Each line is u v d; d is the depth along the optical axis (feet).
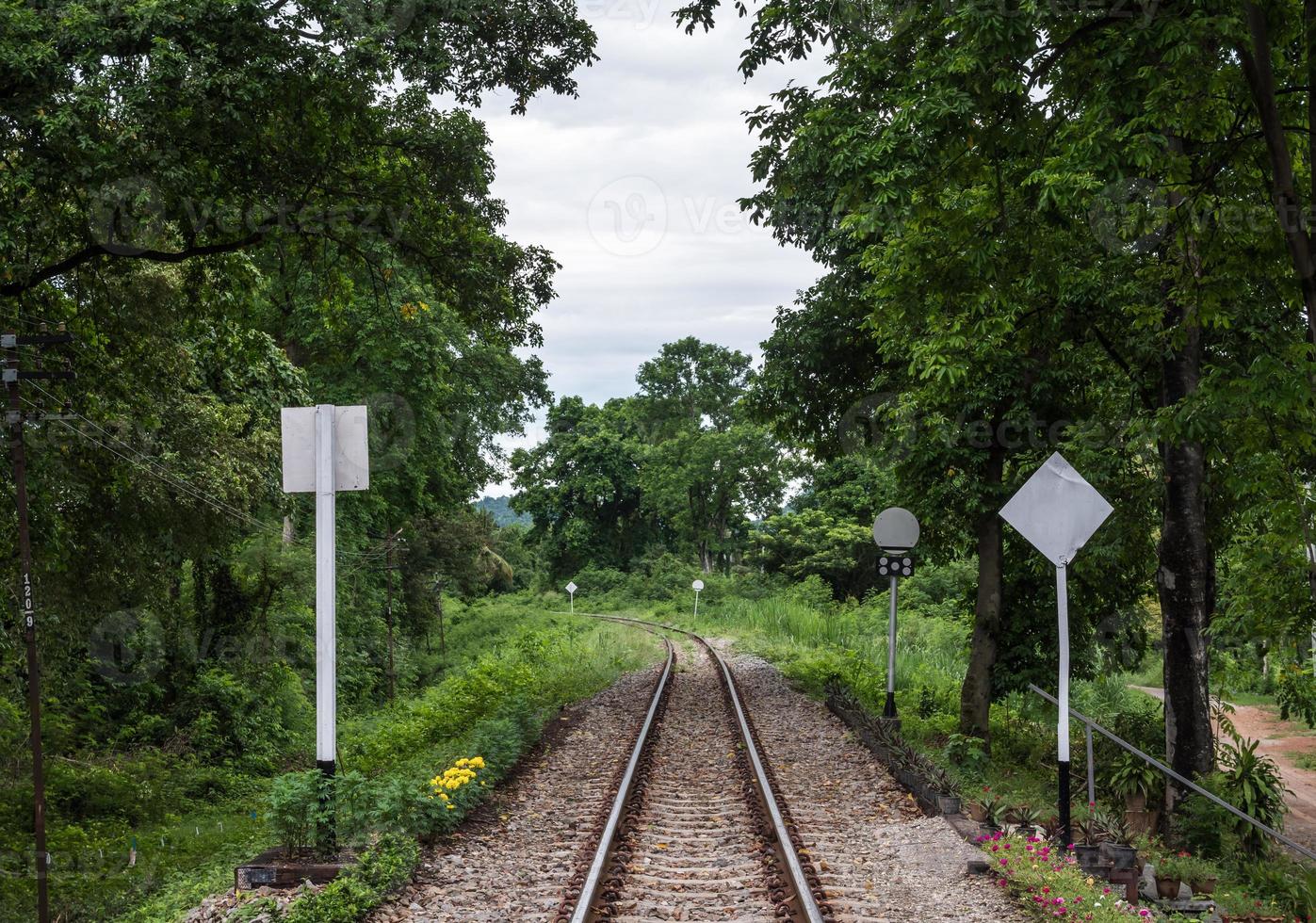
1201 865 30.66
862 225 32.83
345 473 27.35
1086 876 23.85
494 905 22.61
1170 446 37.22
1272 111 27.22
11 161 38.01
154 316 54.13
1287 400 28.78
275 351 75.66
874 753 44.06
